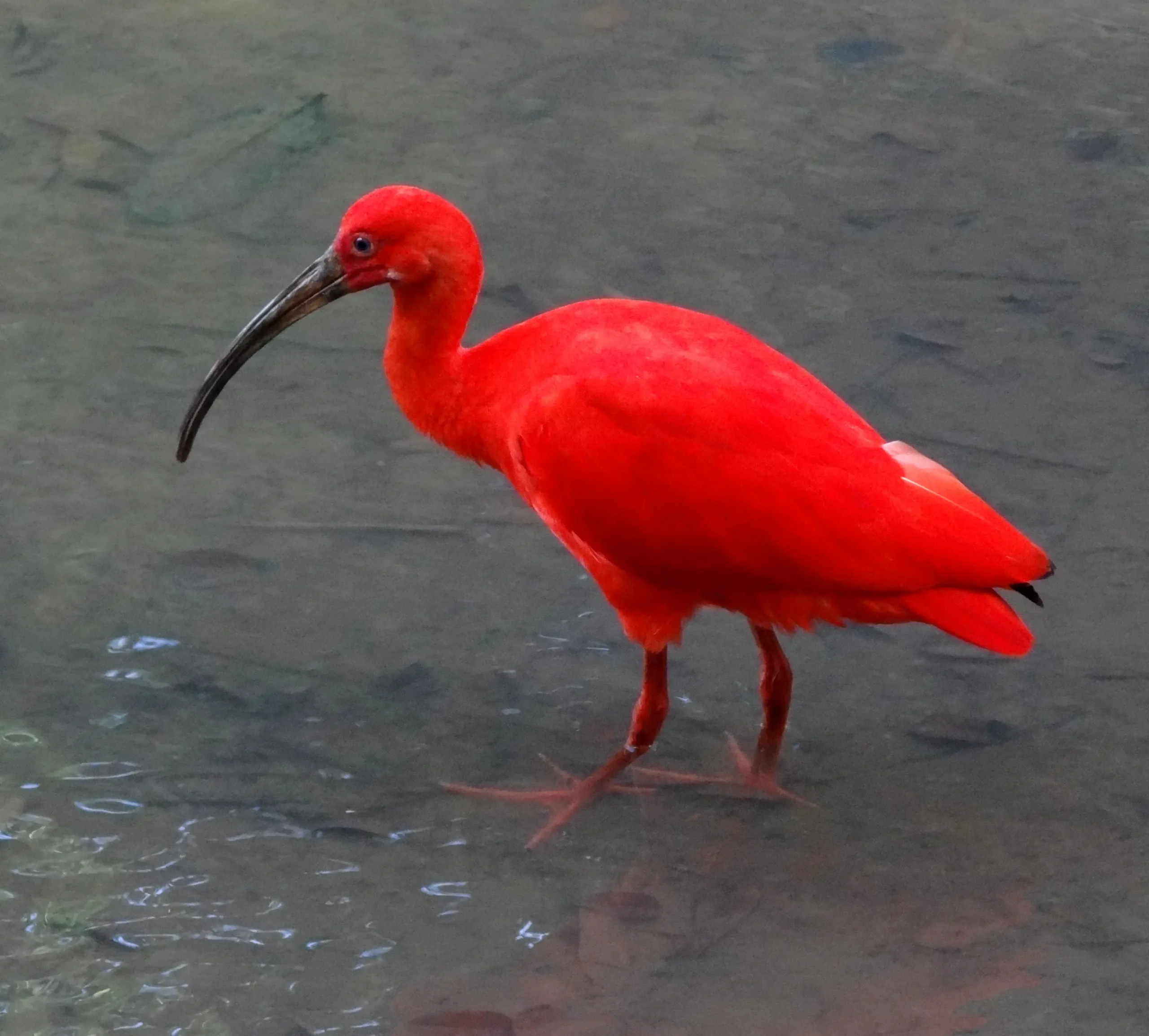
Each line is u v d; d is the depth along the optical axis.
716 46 17.53
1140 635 10.92
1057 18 17.91
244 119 16.08
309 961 8.84
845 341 13.57
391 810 9.88
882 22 17.88
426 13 17.98
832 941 8.98
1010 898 9.23
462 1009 8.53
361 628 11.14
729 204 15.19
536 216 14.98
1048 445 12.50
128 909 9.13
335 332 13.70
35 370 13.09
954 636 9.83
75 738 10.27
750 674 11.00
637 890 9.37
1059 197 15.29
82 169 15.39
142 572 11.45
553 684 10.80
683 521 9.29
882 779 10.10
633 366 9.29
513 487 11.44
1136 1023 8.38
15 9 17.91
